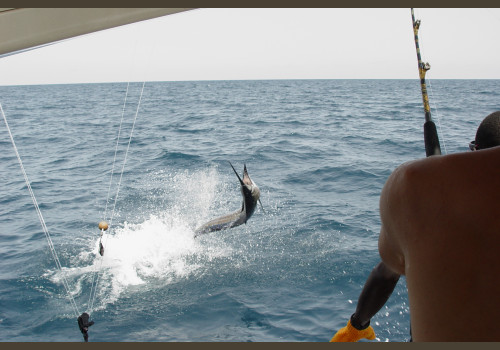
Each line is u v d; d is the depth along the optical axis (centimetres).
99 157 1614
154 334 513
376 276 138
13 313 561
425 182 70
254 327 511
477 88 5212
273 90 6750
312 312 531
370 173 1226
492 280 62
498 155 68
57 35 86
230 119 2727
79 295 612
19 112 3450
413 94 5247
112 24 88
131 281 654
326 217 868
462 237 65
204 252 736
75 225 890
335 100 4269
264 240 770
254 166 1369
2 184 1240
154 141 1923
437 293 65
